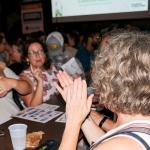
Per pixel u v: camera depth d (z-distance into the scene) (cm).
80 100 84
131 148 60
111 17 382
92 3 394
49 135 134
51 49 372
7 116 191
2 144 125
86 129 109
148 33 80
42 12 622
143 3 356
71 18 415
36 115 166
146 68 67
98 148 63
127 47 70
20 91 196
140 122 67
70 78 89
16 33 719
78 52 403
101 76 73
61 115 166
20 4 671
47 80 239
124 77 68
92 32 441
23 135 118
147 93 68
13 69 286
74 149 79
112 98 71
